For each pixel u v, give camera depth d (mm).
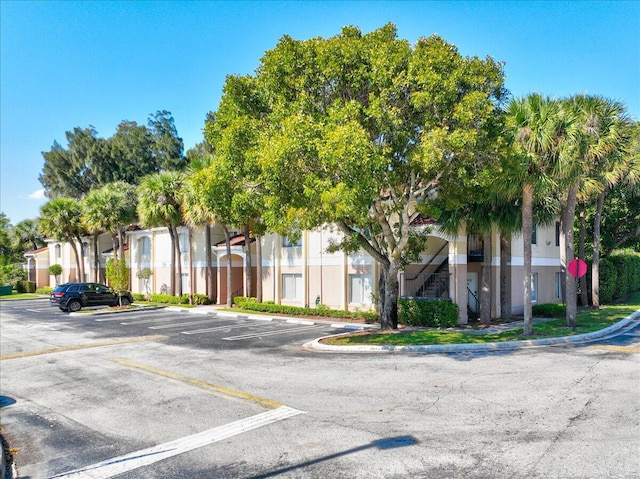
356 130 11891
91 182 72125
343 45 13484
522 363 11883
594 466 6031
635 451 6430
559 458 6301
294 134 12469
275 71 13867
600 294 27891
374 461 6516
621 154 16906
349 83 13867
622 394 8984
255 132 14219
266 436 7672
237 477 6293
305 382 10930
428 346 14219
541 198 18516
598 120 15586
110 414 9305
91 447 7676
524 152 14414
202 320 25000
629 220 31859
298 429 7914
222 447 7324
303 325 22297
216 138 15883
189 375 12164
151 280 40875
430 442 7062
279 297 28219
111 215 37906
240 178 15016
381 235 18688
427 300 20562
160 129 72750
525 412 8172
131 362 14133
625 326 18828
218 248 33656
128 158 69062
